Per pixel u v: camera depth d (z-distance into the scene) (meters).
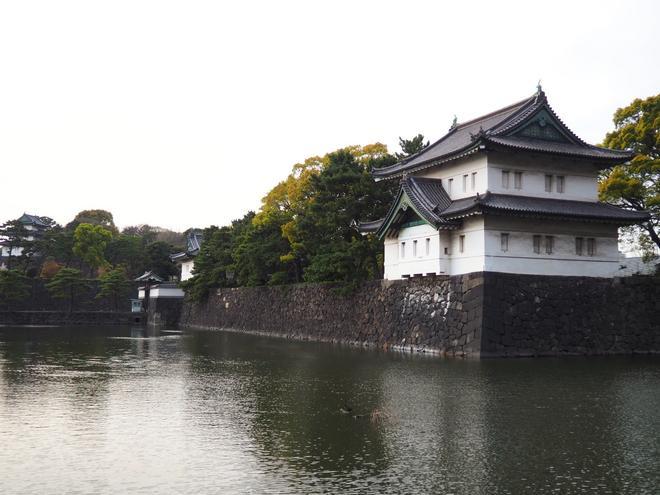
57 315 99.56
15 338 61.75
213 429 19.44
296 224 60.47
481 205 39.28
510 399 24.25
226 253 83.38
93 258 114.25
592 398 24.42
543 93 45.19
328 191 56.81
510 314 39.91
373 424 20.06
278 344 53.69
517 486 14.22
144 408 22.83
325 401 24.09
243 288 76.44
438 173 47.53
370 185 54.81
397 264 48.75
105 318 101.44
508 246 41.38
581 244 43.81
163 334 70.38
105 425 19.97
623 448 17.25
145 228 171.50
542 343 40.44
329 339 56.41
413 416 21.23
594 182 45.78
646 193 47.59
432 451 16.95
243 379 30.36
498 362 36.47
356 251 52.69
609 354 41.75
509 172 43.19
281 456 16.47
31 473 14.98
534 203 42.47
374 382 28.81
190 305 95.00
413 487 14.11
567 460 16.14
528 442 17.86
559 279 41.81
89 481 14.42
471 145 42.06
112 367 35.75
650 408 22.47
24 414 21.62
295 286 63.94
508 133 43.31
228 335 67.88
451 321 41.66
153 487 14.04
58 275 100.44
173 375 32.03
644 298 43.94
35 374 32.44
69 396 25.38
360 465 15.68
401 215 46.91
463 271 42.34
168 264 115.81
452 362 36.56
